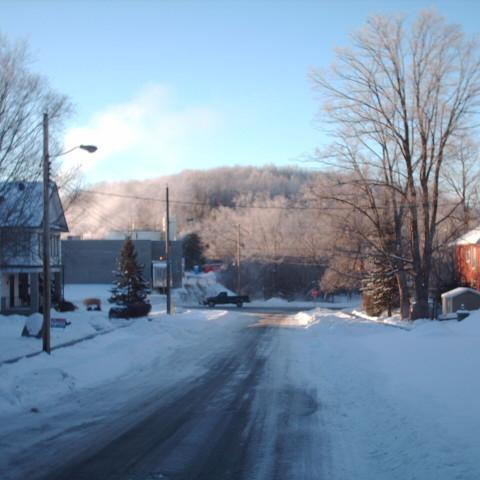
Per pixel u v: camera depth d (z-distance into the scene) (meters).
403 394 12.09
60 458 8.65
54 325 27.72
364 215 39.91
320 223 55.75
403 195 36.50
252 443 9.41
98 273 75.31
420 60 34.72
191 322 38.88
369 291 47.50
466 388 12.00
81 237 85.62
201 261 116.94
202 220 130.12
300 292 89.50
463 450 8.09
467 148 35.25
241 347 25.84
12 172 22.19
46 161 21.59
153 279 77.25
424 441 8.64
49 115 23.31
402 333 26.58
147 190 143.62
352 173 37.75
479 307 37.81
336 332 31.00
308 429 10.30
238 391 14.61
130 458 8.60
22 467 8.20
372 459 8.25
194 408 12.47
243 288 91.12
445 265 52.38
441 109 34.53
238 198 117.38
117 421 11.23
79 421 11.28
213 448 9.13
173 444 9.41
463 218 37.47
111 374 17.62
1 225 23.25
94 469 8.06
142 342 25.41
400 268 37.50
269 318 47.56
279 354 22.97
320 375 16.86
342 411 11.65
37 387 14.34
